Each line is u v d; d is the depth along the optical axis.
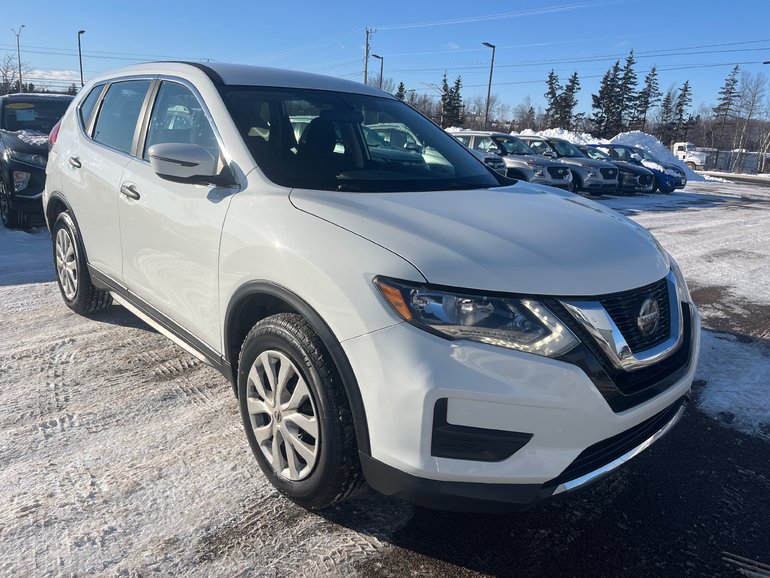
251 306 2.57
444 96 66.19
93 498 2.48
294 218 2.35
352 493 2.29
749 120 78.12
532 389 1.93
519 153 15.42
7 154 7.19
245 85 3.16
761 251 8.45
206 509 2.45
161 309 3.22
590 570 2.22
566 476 2.05
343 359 2.07
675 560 2.29
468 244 2.16
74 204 4.03
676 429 3.29
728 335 4.82
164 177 2.72
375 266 2.05
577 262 2.17
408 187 2.86
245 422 2.62
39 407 3.20
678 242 9.02
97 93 4.18
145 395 3.38
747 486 2.78
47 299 4.97
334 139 3.08
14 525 2.30
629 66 71.81
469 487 1.97
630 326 2.17
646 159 19.20
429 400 1.92
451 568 2.20
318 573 2.14
